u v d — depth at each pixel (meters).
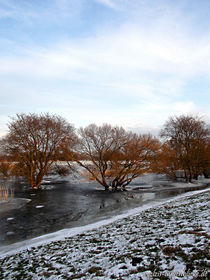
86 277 5.48
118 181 36.06
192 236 6.91
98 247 8.00
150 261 5.72
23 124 35.91
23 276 6.46
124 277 5.09
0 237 13.82
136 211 18.09
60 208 22.14
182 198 21.34
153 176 53.25
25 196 29.22
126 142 35.34
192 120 43.66
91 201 25.67
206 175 49.91
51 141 38.19
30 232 14.77
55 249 8.93
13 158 36.16
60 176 45.62
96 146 34.81
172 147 43.66
